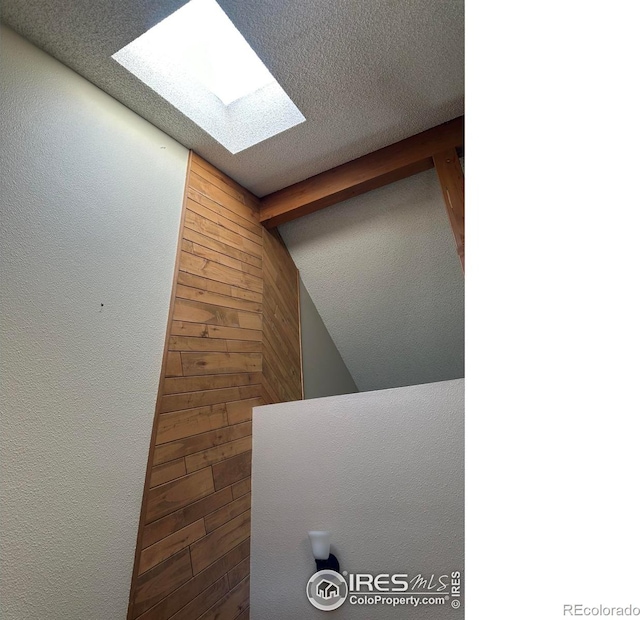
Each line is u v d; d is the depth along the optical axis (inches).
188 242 79.7
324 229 114.3
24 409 47.8
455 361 138.7
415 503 57.7
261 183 101.9
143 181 72.2
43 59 58.3
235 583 71.9
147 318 67.4
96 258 60.5
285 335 108.2
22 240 50.8
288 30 61.4
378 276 119.6
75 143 60.7
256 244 102.8
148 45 68.9
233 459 78.3
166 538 61.7
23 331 49.1
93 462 54.3
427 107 80.4
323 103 77.1
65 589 48.5
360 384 155.8
